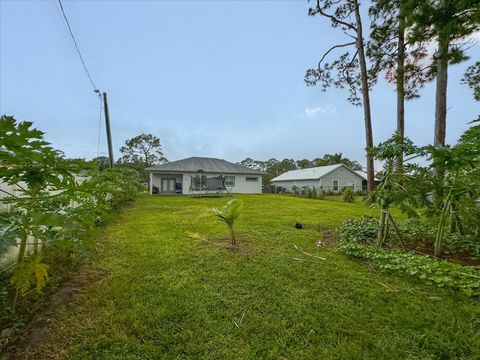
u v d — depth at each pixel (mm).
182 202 10320
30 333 1612
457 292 2264
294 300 2121
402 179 3551
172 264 2826
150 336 1645
